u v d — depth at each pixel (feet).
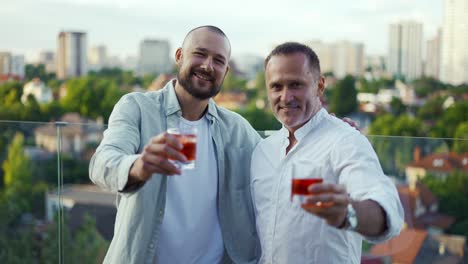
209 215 7.13
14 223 12.63
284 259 6.45
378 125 172.96
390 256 10.44
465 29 201.16
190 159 5.49
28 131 10.61
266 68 6.75
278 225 6.54
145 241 6.63
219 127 7.39
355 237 6.46
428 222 10.75
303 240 6.31
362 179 5.77
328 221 4.85
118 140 6.46
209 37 7.08
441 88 196.85
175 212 6.89
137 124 6.91
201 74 7.06
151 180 6.62
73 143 10.30
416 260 10.87
